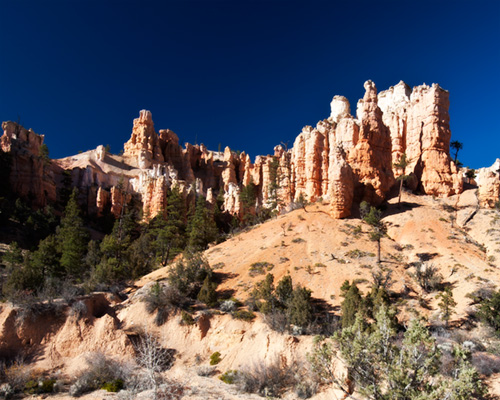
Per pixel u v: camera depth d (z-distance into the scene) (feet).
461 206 232.94
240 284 160.56
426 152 263.90
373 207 226.58
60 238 237.66
